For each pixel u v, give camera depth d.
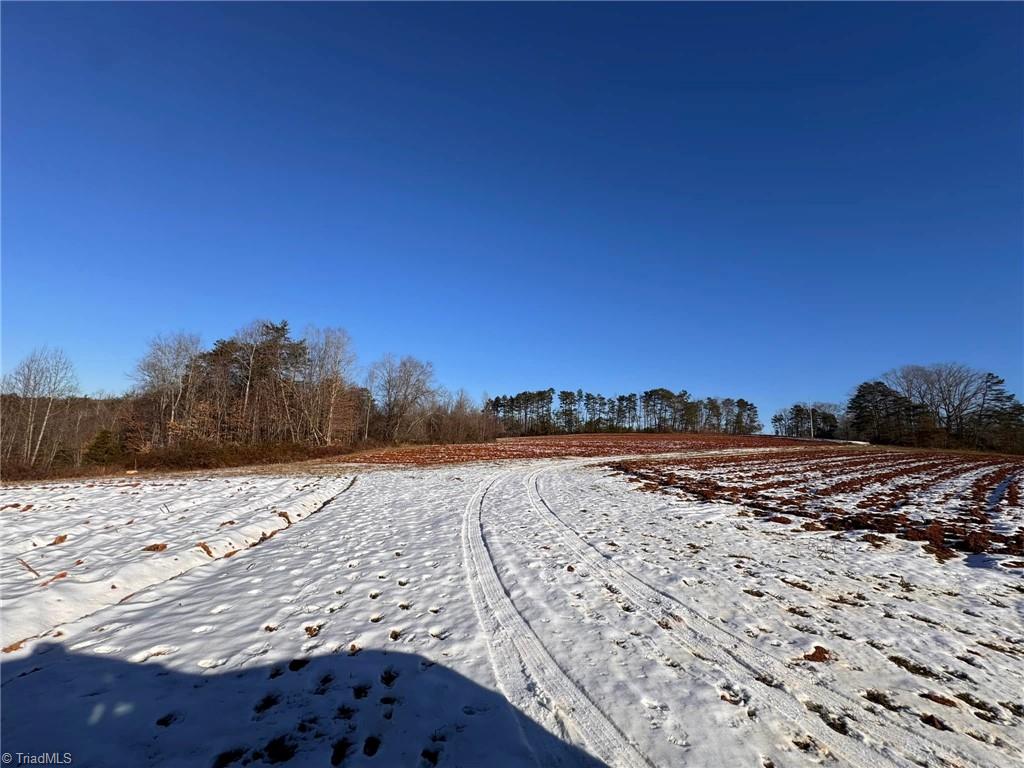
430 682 4.02
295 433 51.59
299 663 4.35
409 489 17.72
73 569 6.98
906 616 5.58
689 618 5.45
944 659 4.52
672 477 20.92
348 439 54.97
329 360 53.56
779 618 5.47
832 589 6.53
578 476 22.27
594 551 8.47
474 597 6.10
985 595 6.37
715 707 3.67
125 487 17.20
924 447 62.03
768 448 50.56
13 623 4.88
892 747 3.25
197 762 3.07
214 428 47.03
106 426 46.34
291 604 5.86
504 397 116.94
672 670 4.25
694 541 9.26
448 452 41.81
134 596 6.22
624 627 5.18
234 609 5.68
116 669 4.23
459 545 8.88
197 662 4.37
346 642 4.78
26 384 40.81
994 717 3.62
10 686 3.95
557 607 5.76
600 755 3.14
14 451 39.97
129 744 3.24
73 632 5.02
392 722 3.48
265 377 51.75
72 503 13.29
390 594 6.21
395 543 9.06
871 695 3.89
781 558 8.09
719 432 110.19
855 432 82.75
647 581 6.79
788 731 3.40
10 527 9.88
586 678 4.09
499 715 3.57
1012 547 8.78
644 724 3.45
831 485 18.42
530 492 16.69
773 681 4.08
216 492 15.42
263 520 10.60
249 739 3.29
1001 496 16.00
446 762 3.05
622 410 116.00
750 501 14.35
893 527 10.46
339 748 3.20
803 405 106.69
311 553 8.37
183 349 47.72
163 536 8.96
